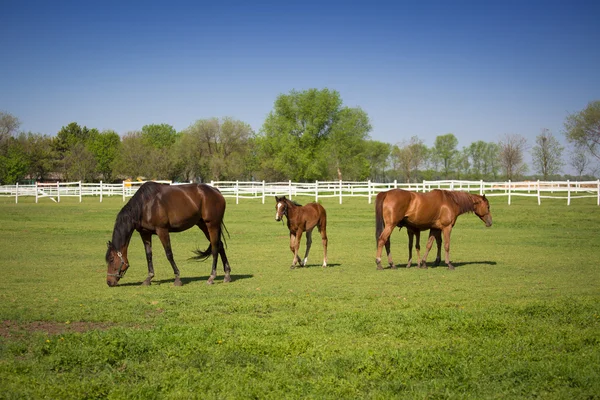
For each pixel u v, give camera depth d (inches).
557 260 604.1
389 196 538.6
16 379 222.5
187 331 285.9
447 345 263.6
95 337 273.7
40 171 3614.7
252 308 353.7
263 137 2851.9
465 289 424.5
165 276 521.0
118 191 2043.6
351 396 207.5
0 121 3240.7
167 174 3292.3
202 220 481.7
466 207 556.1
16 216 1205.7
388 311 338.6
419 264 560.7
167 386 217.0
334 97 2765.7
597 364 231.8
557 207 1230.9
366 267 568.1
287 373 229.8
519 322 304.0
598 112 2094.0
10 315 329.1
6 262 593.9
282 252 705.6
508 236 856.3
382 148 3592.5
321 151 2775.6
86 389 211.9
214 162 3139.8
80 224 1057.5
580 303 350.3
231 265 591.5
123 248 453.1
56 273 521.0
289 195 1552.7
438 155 3454.7
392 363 238.4
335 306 358.3
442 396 205.3
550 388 211.2
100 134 4097.0
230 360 245.3
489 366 234.4
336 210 1311.5
